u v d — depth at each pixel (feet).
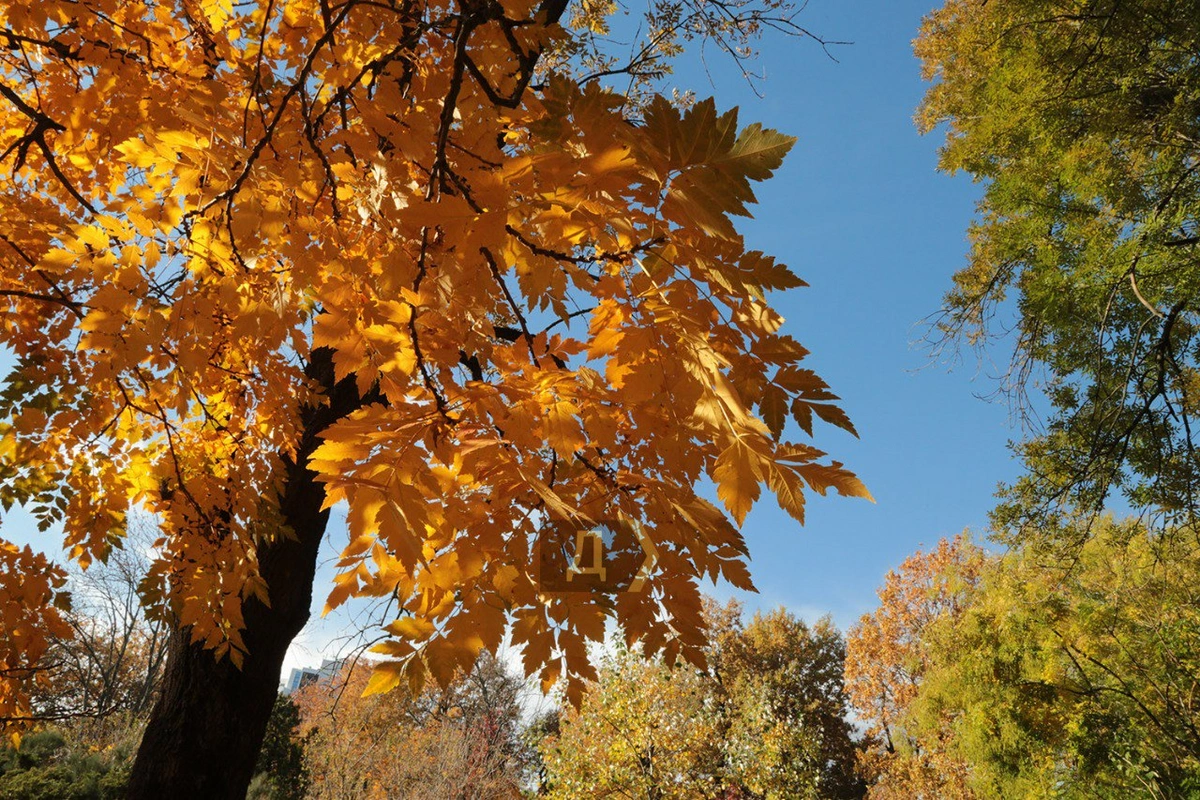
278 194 5.25
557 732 56.95
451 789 41.83
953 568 53.57
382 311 4.16
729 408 3.52
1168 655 32.14
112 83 8.21
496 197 3.33
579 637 4.32
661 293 3.71
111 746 35.73
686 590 4.46
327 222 5.33
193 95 5.66
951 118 33.24
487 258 4.03
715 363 3.64
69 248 6.07
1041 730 37.63
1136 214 23.91
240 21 8.05
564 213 3.38
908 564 81.76
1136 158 23.98
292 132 5.47
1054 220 26.91
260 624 11.77
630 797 43.37
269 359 10.94
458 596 4.32
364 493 3.46
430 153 4.42
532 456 4.28
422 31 4.88
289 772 41.24
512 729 49.55
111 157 9.70
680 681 47.09
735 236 3.05
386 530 3.41
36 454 10.27
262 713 11.59
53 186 10.82
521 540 4.36
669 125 2.85
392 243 4.82
